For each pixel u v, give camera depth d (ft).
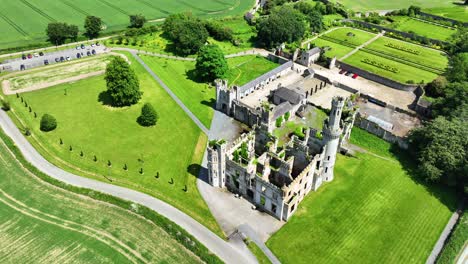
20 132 451.53
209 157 355.77
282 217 338.75
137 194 364.58
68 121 473.67
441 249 315.37
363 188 378.94
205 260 299.38
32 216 336.29
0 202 350.64
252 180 343.87
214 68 568.00
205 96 544.21
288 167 353.92
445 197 369.91
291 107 490.08
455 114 430.20
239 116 488.02
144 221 334.44
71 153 418.51
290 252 310.24
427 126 411.34
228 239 320.29
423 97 536.83
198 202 358.23
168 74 602.44
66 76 585.63
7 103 487.61
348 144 446.60
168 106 513.04
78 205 349.61
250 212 349.20
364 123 465.06
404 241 322.55
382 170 403.75
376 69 636.89
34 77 579.89
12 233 319.06
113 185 375.04
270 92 540.52
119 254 303.27
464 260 305.53
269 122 441.27
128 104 510.17
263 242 318.86
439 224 340.18
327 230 330.75
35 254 301.43
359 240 322.14
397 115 506.48
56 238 315.37
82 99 522.88
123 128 464.24
